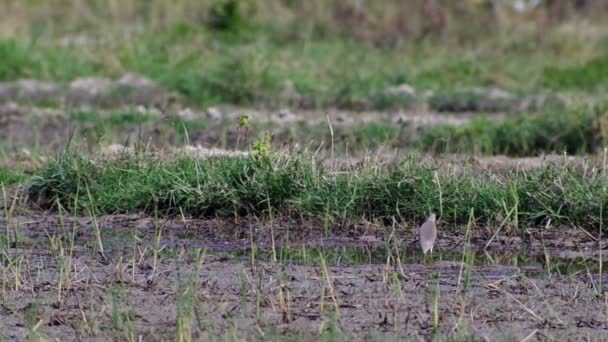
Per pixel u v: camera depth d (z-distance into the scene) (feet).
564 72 211.20
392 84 195.00
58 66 193.88
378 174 95.04
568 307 68.80
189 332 61.05
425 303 68.85
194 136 138.21
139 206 97.14
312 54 217.36
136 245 85.10
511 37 240.53
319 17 249.96
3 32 222.48
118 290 71.41
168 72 192.13
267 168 95.50
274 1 256.73
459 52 229.25
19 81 184.24
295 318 65.62
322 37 243.19
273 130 141.69
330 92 180.86
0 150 125.08
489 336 62.64
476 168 110.73
